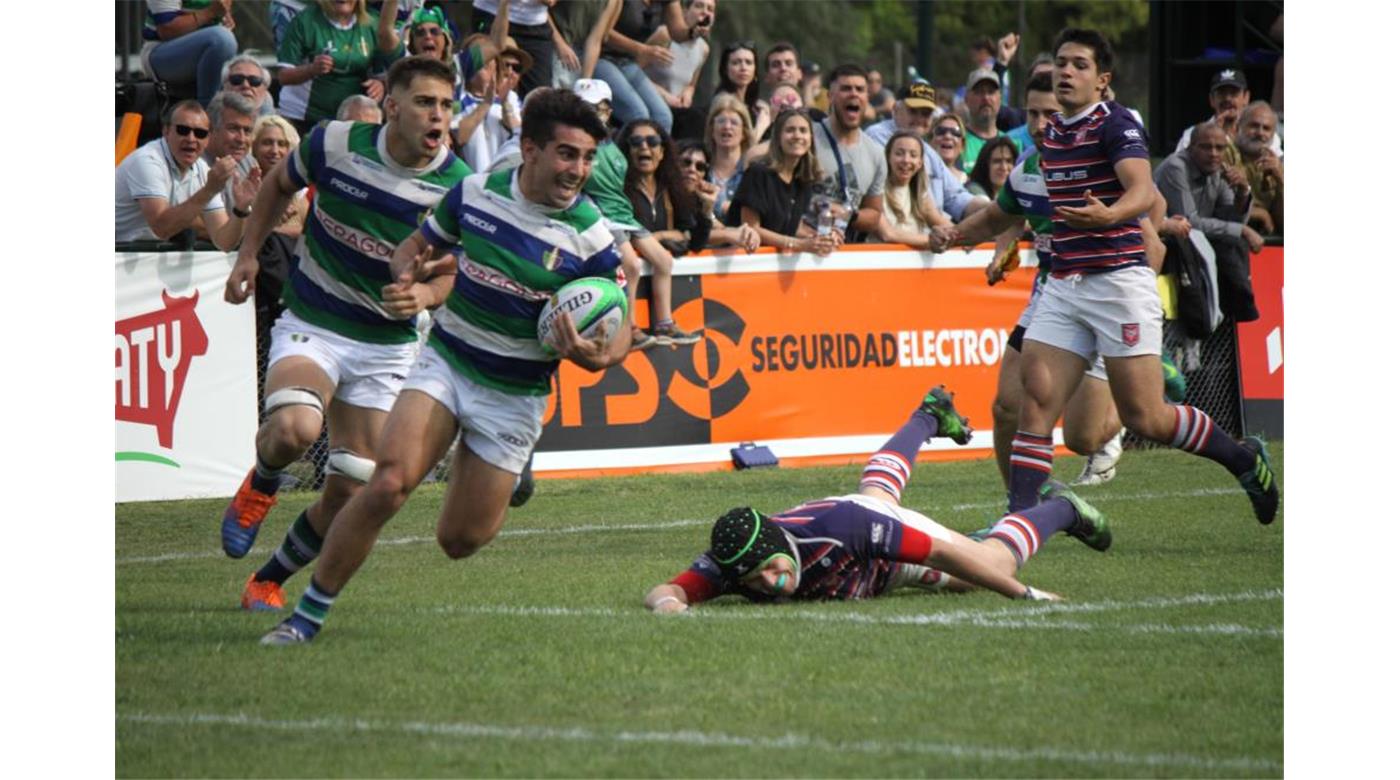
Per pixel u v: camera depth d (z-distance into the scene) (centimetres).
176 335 3944
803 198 4638
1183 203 4828
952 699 2031
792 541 2570
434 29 4416
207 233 4078
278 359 2606
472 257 2248
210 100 4428
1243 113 5303
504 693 2061
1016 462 3011
